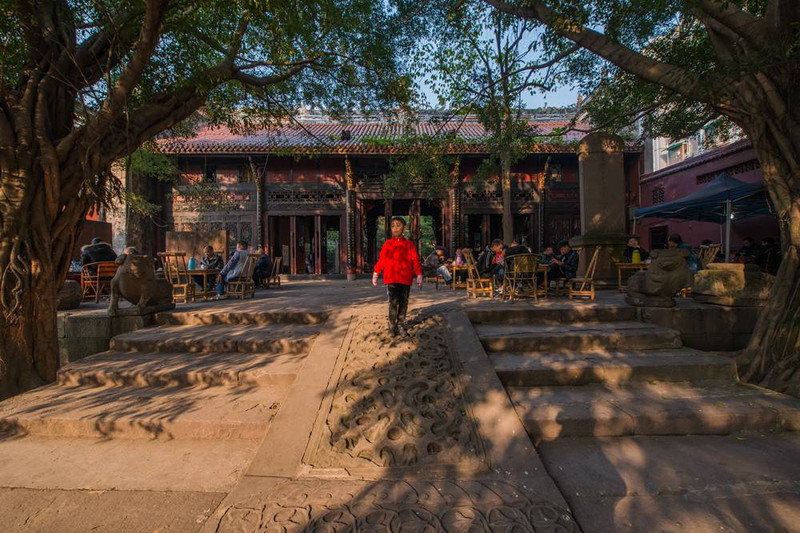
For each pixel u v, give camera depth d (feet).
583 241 27.45
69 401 12.05
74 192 14.94
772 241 31.01
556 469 8.79
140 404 11.71
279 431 9.73
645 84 21.93
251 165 50.21
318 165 52.54
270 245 52.80
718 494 7.81
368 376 11.59
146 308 17.88
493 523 6.89
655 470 8.68
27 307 13.75
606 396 11.55
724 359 13.10
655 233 53.21
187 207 51.72
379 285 40.45
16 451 10.03
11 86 14.71
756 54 13.02
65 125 15.26
